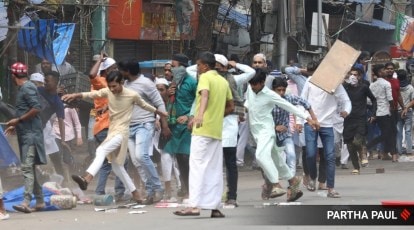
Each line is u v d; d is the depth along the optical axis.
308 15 51.25
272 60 39.03
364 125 28.92
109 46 37.81
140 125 21.22
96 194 21.69
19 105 19.53
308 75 26.62
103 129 21.88
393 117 33.38
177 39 40.75
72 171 24.64
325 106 22.41
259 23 40.59
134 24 38.50
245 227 16.73
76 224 17.52
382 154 34.53
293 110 20.81
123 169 20.69
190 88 21.30
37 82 23.11
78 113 28.56
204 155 18.00
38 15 31.86
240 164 27.89
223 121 19.94
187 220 17.83
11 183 23.03
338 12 53.69
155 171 21.31
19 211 19.58
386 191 23.30
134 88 21.09
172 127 21.61
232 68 23.23
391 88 33.16
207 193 18.09
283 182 26.38
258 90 20.72
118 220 18.08
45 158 19.86
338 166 31.47
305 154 24.19
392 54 54.56
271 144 20.67
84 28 35.25
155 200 21.42
